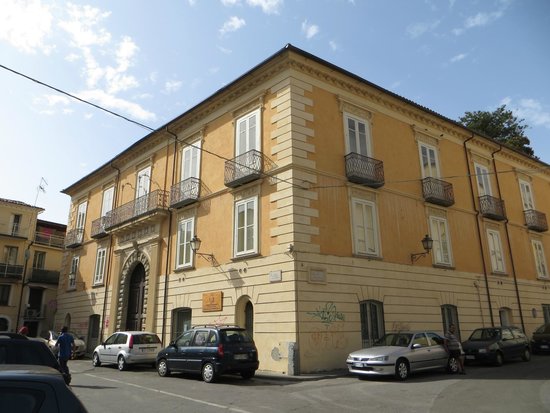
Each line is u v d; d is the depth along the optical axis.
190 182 21.28
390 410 8.98
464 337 20.89
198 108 21.83
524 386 11.77
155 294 22.14
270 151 17.73
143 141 25.92
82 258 30.84
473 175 24.08
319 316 15.67
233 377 14.64
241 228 18.31
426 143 22.55
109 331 24.95
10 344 6.54
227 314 17.89
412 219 20.39
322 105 18.34
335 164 18.02
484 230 24.25
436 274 20.56
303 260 15.84
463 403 9.54
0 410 3.27
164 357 15.36
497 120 39.94
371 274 17.83
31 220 40.94
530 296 25.67
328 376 14.20
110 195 29.38
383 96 20.62
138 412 8.96
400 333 14.82
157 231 23.09
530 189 29.06
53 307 32.81
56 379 3.64
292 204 16.19
